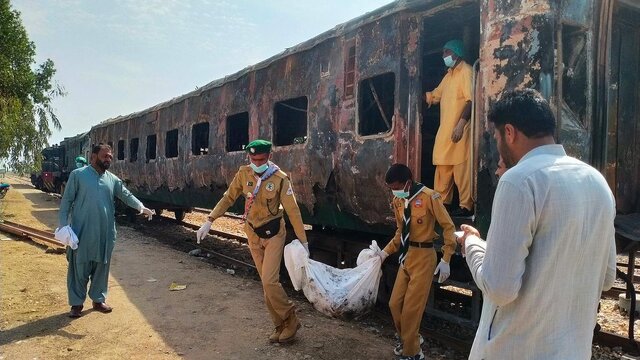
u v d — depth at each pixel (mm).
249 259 9125
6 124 17156
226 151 8297
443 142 4273
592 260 1599
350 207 5426
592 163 3969
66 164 24641
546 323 1582
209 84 8992
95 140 18062
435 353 4414
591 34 3875
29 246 9070
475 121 3949
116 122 15320
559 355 1559
